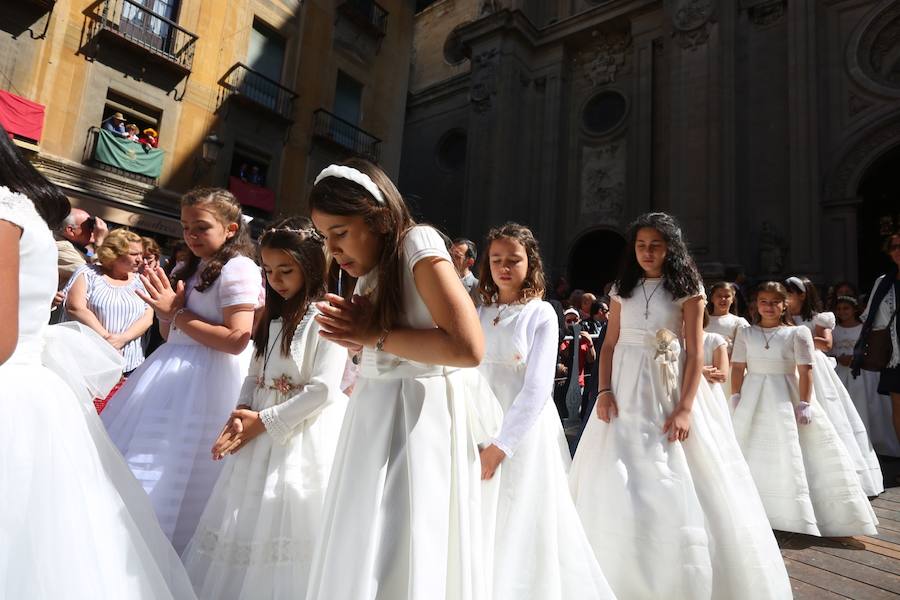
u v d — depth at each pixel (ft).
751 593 6.75
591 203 55.31
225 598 5.59
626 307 8.51
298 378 6.48
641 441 7.50
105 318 11.03
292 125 44.06
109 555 4.02
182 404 6.91
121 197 34.24
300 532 5.96
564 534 6.17
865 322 15.31
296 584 5.76
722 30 45.70
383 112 51.98
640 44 53.36
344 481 4.30
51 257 4.22
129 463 6.40
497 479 5.66
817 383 13.66
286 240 6.51
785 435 11.35
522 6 59.47
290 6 44.52
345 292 5.66
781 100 43.50
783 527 10.84
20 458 3.72
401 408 4.45
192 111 38.09
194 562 5.92
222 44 39.88
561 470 6.56
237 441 6.13
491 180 56.34
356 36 49.88
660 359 7.80
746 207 43.50
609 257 55.98
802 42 42.55
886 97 39.47
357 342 4.25
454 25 74.08
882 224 43.83
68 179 31.91
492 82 58.49
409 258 4.22
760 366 12.19
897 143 38.52
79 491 4.00
